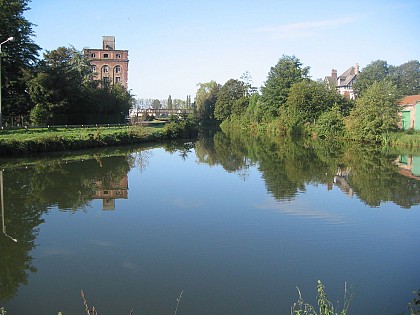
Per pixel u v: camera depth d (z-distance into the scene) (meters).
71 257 10.34
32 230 12.54
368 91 44.38
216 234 12.16
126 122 62.91
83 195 17.33
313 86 60.00
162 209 15.12
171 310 7.67
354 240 11.73
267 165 27.20
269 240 11.69
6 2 42.25
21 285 8.73
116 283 8.83
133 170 24.72
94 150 34.81
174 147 41.09
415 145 38.16
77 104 50.56
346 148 39.09
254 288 8.62
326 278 9.17
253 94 82.25
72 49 65.94
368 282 8.96
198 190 18.69
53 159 28.09
